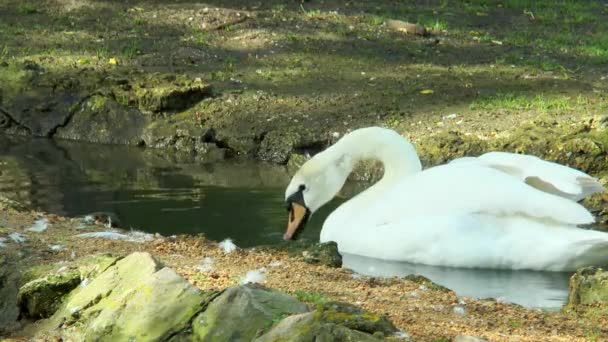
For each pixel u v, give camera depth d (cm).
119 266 747
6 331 763
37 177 1357
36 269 820
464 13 2139
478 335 668
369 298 769
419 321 695
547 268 1028
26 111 1655
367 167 1376
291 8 2111
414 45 1905
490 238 1034
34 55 1817
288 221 1136
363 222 1077
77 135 1617
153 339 662
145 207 1197
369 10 2131
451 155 1386
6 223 973
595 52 1877
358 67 1781
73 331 720
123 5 2108
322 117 1552
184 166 1438
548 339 682
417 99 1616
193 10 2066
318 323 595
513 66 1791
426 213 1052
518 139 1368
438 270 1029
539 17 2117
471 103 1577
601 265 1026
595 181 1060
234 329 639
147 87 1631
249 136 1512
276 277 820
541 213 1030
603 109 1537
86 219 1038
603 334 707
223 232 1093
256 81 1708
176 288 685
